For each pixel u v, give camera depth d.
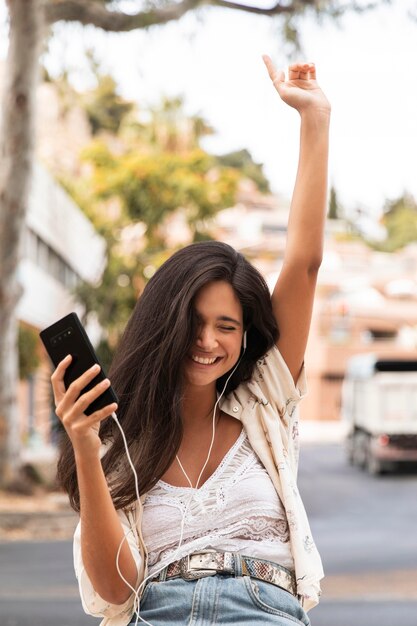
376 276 67.06
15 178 18.14
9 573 11.61
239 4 16.48
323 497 24.34
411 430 29.80
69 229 37.31
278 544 2.78
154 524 2.77
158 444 2.78
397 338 65.62
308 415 62.97
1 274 18.42
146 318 2.83
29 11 17.14
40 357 29.97
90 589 2.77
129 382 2.84
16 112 17.97
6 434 18.55
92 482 2.55
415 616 9.10
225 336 2.82
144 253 30.80
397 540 15.93
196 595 2.66
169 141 32.12
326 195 2.99
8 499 17.86
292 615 2.71
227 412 2.91
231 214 71.88
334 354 62.78
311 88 3.08
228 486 2.80
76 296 30.50
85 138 47.09
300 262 2.97
